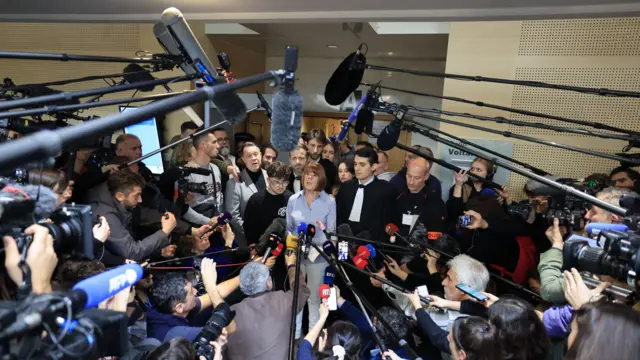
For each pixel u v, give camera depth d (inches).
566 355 49.0
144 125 167.8
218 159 154.8
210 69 84.3
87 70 199.5
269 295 80.6
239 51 243.4
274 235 103.0
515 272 109.0
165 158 175.6
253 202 130.1
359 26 188.1
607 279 66.6
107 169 110.7
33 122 98.7
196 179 129.4
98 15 119.0
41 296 25.1
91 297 28.4
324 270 115.1
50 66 203.2
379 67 114.7
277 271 118.3
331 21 115.0
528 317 55.9
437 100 276.1
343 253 103.0
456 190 128.9
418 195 124.4
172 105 30.1
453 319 75.8
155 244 91.4
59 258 56.4
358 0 97.2
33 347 23.5
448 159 161.2
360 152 125.3
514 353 54.5
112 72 196.5
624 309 46.8
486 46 152.6
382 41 222.5
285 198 131.1
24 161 19.3
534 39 147.5
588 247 61.9
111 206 88.1
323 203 117.7
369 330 90.0
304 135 184.7
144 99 58.2
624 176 109.7
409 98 281.4
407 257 106.3
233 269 118.5
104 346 31.7
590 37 141.4
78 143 22.8
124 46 194.1
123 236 86.0
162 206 112.2
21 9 114.6
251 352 74.2
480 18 104.3
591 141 144.9
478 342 55.1
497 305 58.5
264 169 158.2
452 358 62.5
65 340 25.6
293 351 63.5
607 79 141.3
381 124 257.3
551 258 80.7
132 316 72.1
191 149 134.4
